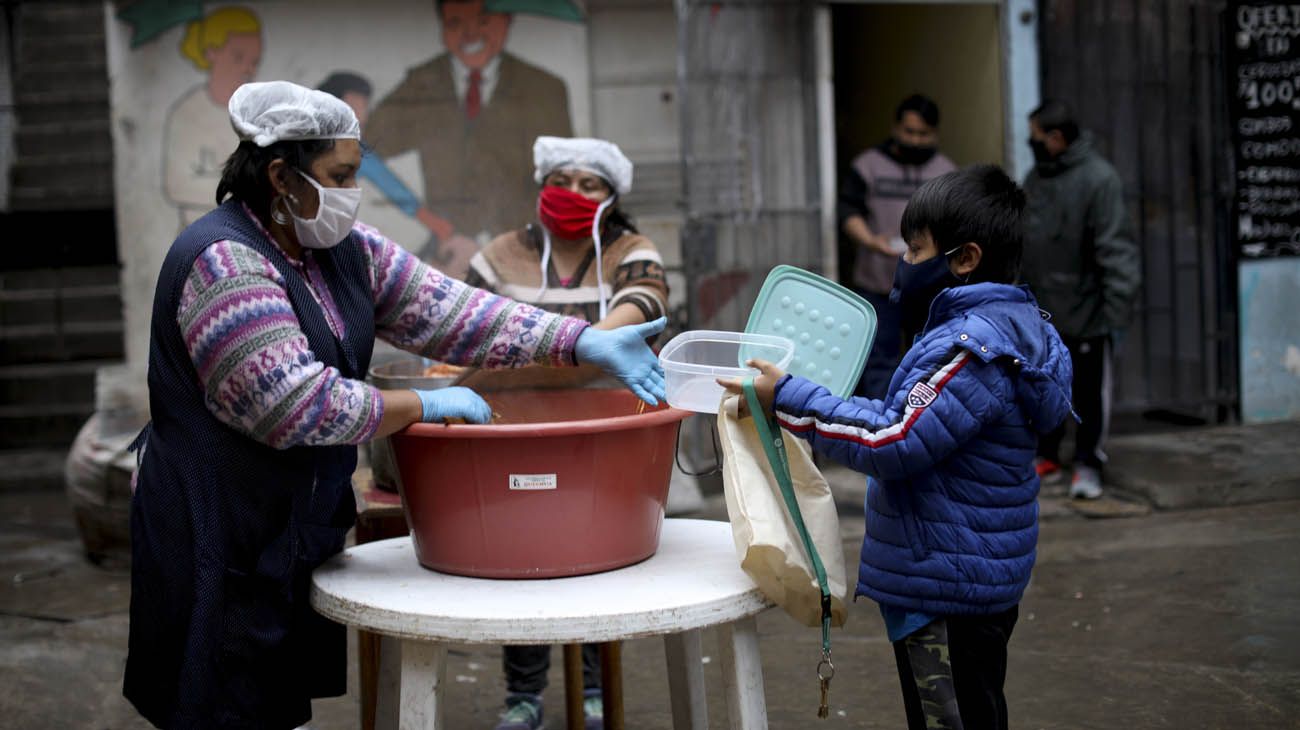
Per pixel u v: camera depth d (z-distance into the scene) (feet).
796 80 20.33
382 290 7.07
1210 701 10.88
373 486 8.83
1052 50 21.12
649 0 20.72
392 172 20.53
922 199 7.07
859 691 11.53
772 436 6.43
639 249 10.16
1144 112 21.36
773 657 12.53
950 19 23.21
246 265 6.15
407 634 5.90
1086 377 17.89
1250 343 21.77
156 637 6.43
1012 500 6.83
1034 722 10.60
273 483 6.41
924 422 6.41
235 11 20.03
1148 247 21.52
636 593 6.12
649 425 6.40
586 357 7.06
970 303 6.81
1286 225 21.62
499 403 7.67
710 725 10.89
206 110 20.18
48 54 28.89
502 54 20.54
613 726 9.52
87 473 16.43
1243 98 21.25
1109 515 17.46
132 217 20.29
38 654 13.08
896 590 6.88
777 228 20.31
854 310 6.79
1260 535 16.16
